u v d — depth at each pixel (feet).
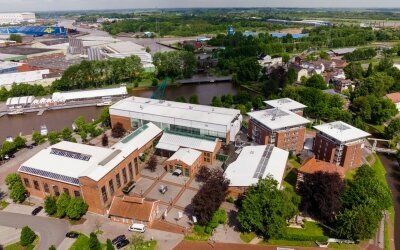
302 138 450.71
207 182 316.40
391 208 342.23
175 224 306.35
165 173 399.03
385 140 487.20
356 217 278.46
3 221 312.71
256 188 303.89
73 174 322.96
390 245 289.33
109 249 251.60
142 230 294.25
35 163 343.26
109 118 547.49
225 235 294.87
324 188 300.20
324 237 284.00
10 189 341.62
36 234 294.25
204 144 426.10
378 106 570.05
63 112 639.76
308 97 594.24
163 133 466.70
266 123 434.71
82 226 305.12
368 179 332.39
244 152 404.77
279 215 286.87
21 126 568.82
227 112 486.38
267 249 278.87
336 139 394.32
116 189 343.67
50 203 315.78
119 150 362.33
